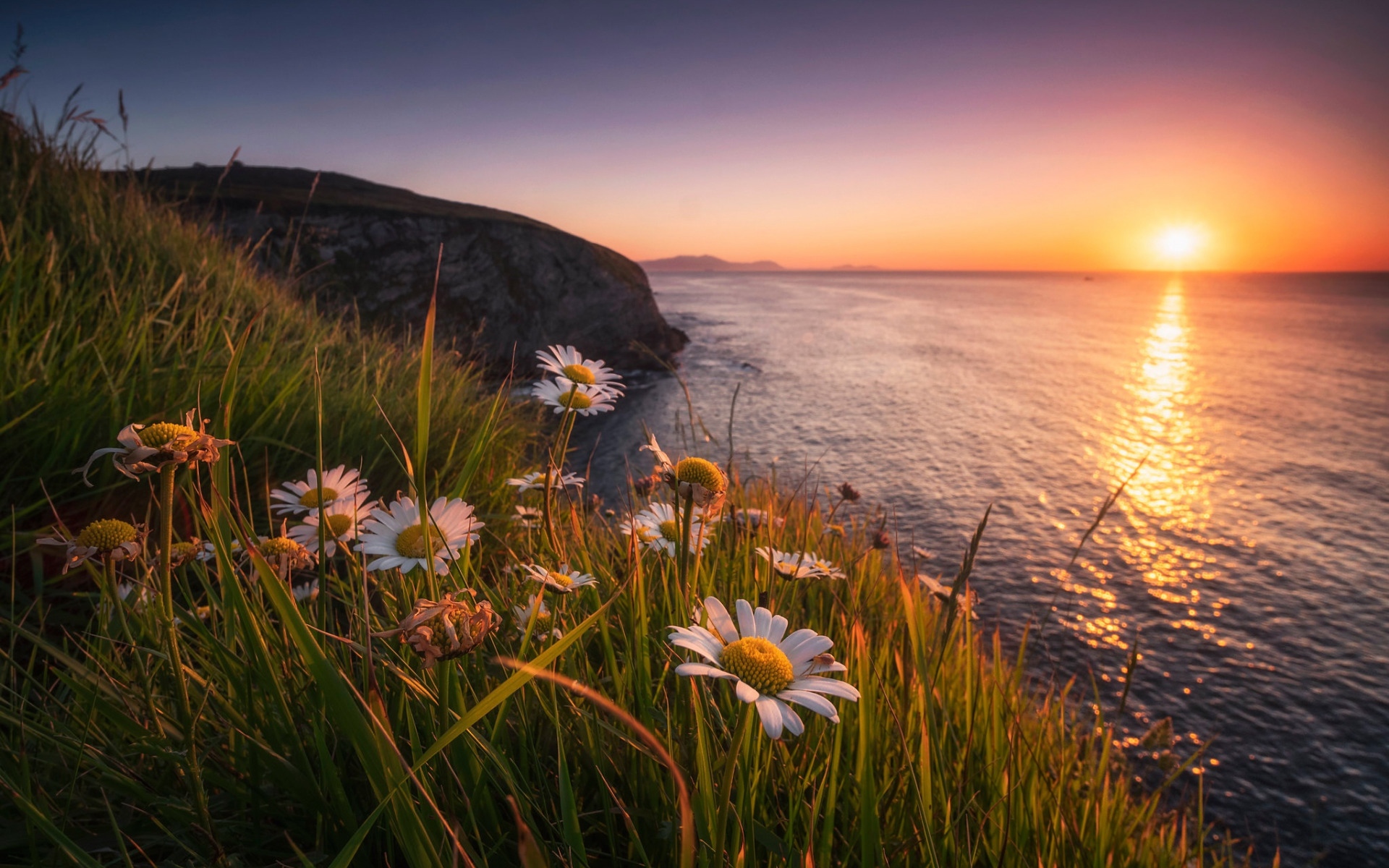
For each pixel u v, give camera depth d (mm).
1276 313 108938
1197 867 2564
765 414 28219
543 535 2277
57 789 1367
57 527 2424
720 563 2609
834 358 48188
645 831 1509
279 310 6438
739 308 103188
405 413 4949
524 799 1280
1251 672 10648
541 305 37312
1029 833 1883
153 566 1271
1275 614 12688
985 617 11797
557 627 1695
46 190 5781
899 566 2725
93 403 3012
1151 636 11609
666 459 1448
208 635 1351
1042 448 25031
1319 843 7277
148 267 5480
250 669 1314
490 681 1454
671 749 1404
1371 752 8758
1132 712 9336
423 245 34031
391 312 31391
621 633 1980
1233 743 8867
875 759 1813
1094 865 2066
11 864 1121
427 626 915
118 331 3855
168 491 1010
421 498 1144
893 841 1616
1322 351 58844
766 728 806
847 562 3418
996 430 27547
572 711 1564
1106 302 137500
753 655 929
